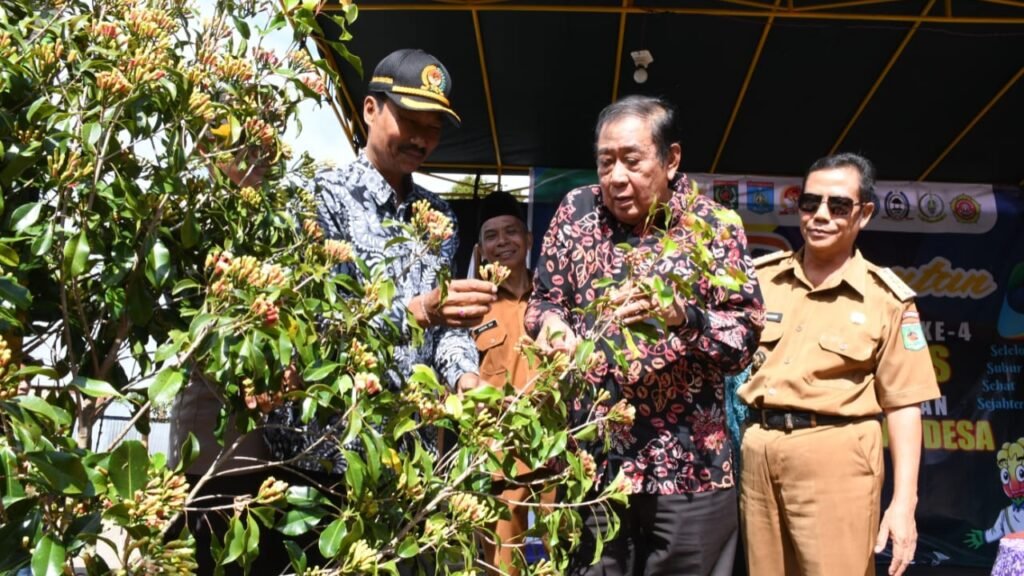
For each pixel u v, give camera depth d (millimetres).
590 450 2164
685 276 2080
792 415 2539
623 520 2186
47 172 1287
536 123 6301
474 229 6625
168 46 1444
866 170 2689
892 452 2590
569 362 1593
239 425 1336
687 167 7039
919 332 2615
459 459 1456
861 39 5168
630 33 5207
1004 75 5453
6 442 1018
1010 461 5953
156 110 1359
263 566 1878
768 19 4996
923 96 5758
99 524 1085
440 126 2088
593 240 2279
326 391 1317
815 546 2451
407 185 2201
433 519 1412
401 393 1465
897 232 6297
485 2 4926
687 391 2166
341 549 1303
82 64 1315
